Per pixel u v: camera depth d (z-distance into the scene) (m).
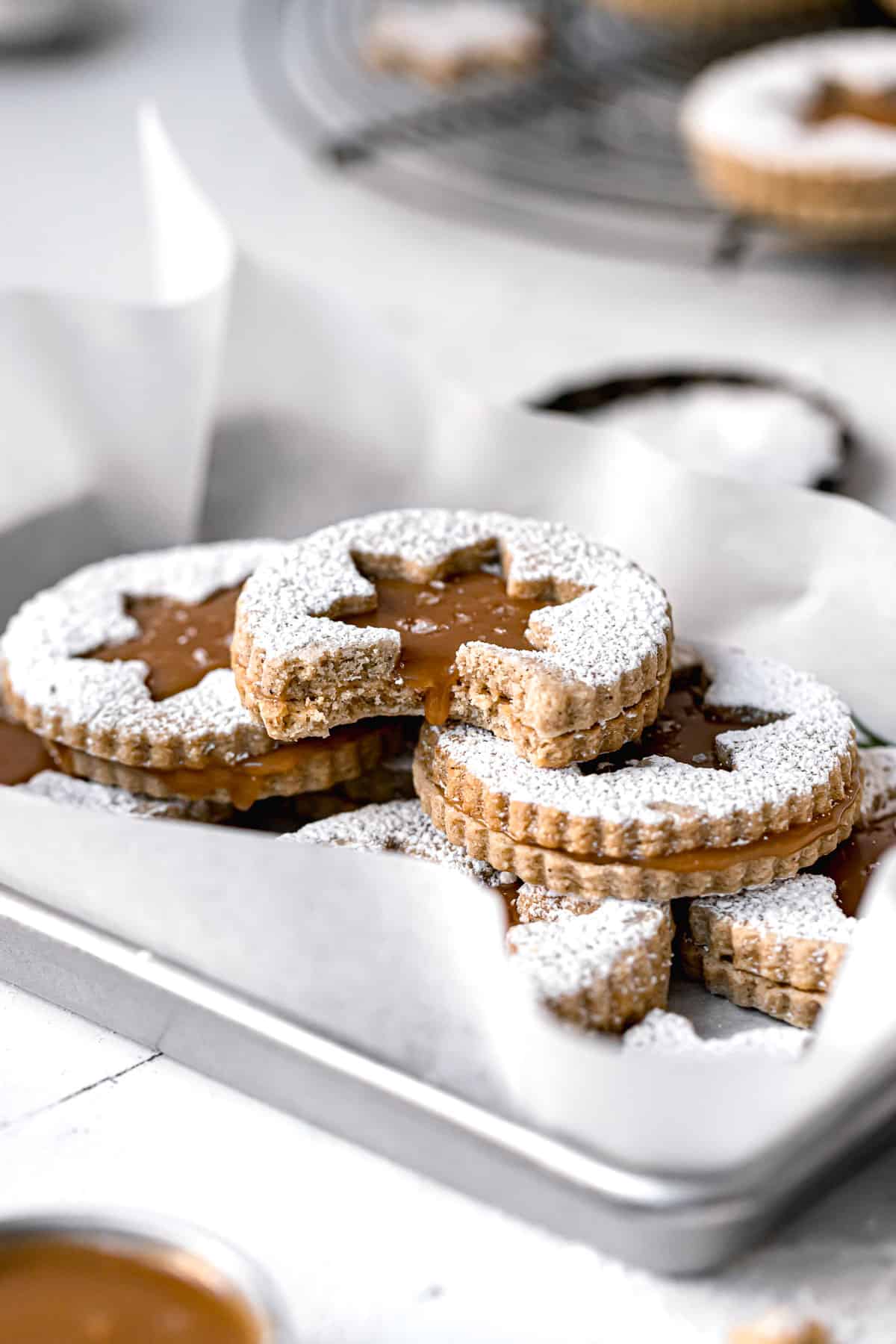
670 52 0.90
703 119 0.71
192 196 0.58
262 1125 0.44
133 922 0.45
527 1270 0.42
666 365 0.64
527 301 0.73
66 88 0.94
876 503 0.61
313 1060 0.43
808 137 0.70
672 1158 0.41
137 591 0.52
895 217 0.70
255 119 0.90
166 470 0.57
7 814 0.44
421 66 0.88
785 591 0.52
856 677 0.51
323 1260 0.42
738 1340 0.41
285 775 0.48
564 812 0.46
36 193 0.82
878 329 0.70
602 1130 0.41
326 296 0.56
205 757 0.48
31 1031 0.46
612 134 0.82
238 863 0.43
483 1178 0.43
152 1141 0.44
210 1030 0.44
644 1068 0.41
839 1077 0.41
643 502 0.53
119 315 0.55
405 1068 0.43
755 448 0.59
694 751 0.48
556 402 0.61
